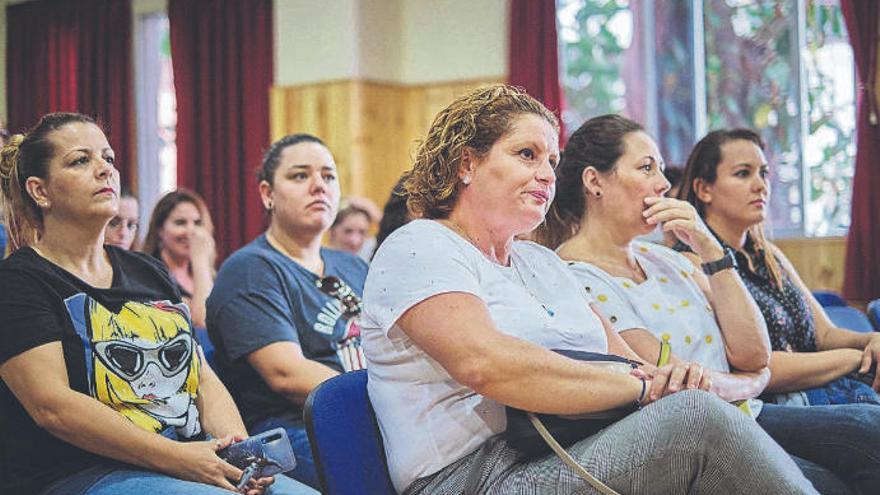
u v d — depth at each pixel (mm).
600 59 7809
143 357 2463
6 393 2354
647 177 2670
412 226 2053
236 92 8898
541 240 2793
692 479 1826
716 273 2705
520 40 7777
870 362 3059
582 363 1940
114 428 2299
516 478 1895
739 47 7363
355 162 7961
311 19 8172
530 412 1915
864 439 2502
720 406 1832
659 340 2557
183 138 9125
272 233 3305
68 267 2465
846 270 6805
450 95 8180
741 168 3176
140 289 2555
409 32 8367
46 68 9898
